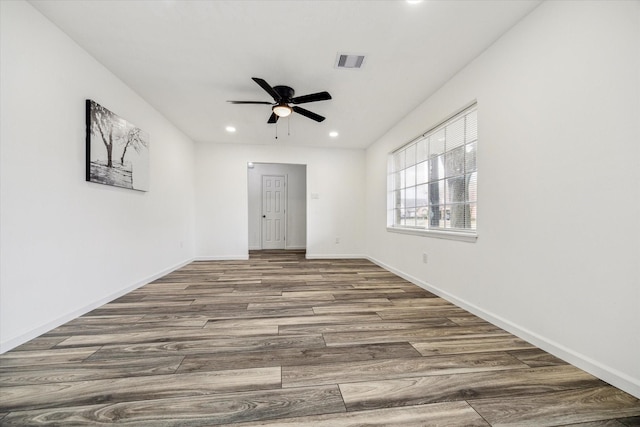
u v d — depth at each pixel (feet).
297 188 23.11
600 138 4.39
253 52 7.30
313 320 6.94
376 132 14.30
